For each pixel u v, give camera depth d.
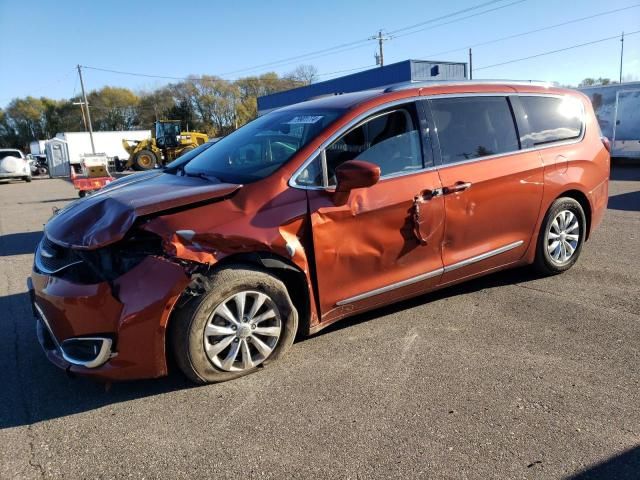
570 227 4.87
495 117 4.27
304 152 3.39
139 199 3.17
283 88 79.50
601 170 5.00
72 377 3.04
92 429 2.77
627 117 16.42
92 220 3.17
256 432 2.69
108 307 2.87
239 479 2.35
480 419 2.73
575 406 2.83
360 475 2.35
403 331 3.85
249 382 3.18
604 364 3.28
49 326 3.08
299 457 2.48
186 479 2.37
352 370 3.29
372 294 3.63
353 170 3.18
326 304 3.46
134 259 2.94
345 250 3.45
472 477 2.31
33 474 2.43
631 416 2.72
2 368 3.51
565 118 4.79
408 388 3.06
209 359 3.05
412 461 2.43
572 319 3.97
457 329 3.86
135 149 31.38
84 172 16.88
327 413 2.83
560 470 2.34
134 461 2.50
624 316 4.00
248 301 3.16
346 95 4.10
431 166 3.83
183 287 2.88
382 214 3.55
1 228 10.26
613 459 2.40
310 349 3.59
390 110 3.74
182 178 3.82
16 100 89.38
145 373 2.95
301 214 3.27
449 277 4.04
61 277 3.02
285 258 3.23
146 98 86.94
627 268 5.17
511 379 3.13
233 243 3.02
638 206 8.94
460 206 3.94
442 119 3.96
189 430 2.72
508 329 3.83
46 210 13.34
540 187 4.46
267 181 3.27
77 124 87.62
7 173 27.84
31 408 3.00
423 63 28.11
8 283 5.74
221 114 79.88
